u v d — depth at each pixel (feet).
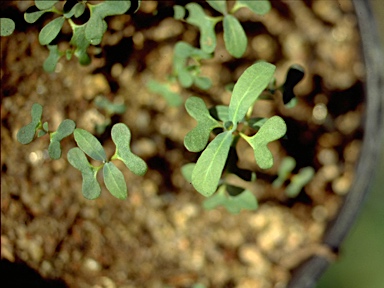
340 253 0.70
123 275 0.74
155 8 0.72
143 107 0.74
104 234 0.74
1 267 0.72
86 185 0.53
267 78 0.49
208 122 0.50
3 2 0.69
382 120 0.67
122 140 0.51
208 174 0.48
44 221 0.72
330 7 0.74
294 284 0.71
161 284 0.74
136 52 0.73
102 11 0.54
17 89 0.71
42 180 0.72
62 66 0.71
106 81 0.73
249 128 0.69
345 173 0.74
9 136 0.71
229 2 0.74
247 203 0.65
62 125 0.54
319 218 0.74
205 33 0.62
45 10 0.57
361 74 0.73
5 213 0.72
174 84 0.74
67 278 0.73
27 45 0.70
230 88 0.67
